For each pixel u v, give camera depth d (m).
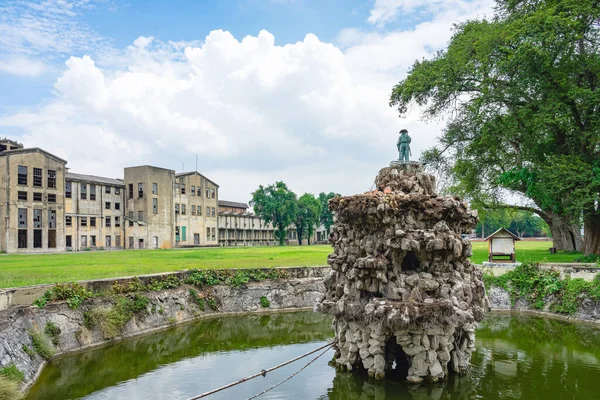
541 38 33.50
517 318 31.58
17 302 21.28
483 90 40.03
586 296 30.73
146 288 29.02
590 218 40.78
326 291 19.86
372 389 16.69
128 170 90.06
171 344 24.77
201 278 34.25
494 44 37.94
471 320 16.80
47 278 27.20
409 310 15.80
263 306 35.16
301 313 34.44
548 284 33.50
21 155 70.81
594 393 16.45
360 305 17.56
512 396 16.17
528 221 134.75
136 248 86.12
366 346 17.86
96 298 25.42
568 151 40.22
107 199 86.88
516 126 38.59
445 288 16.84
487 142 42.72
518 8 40.91
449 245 16.75
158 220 90.44
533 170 38.91
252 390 17.14
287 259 47.50
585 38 36.81
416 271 17.55
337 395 16.28
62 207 76.38
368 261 16.75
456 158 48.50
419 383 16.95
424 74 43.44
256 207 109.38
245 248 80.94
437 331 16.69
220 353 22.94
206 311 33.03
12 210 69.19
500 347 23.52
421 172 19.16
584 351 22.64
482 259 44.50
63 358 21.47
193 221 99.69
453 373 17.98
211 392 14.72
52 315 22.44
